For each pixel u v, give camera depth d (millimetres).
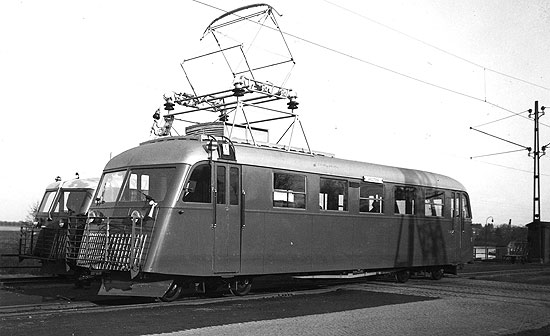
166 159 12828
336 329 9398
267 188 14250
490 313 11672
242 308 11688
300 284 17766
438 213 20312
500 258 38500
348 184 16719
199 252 12625
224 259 13117
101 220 13008
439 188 20438
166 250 12039
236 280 13977
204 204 12820
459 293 15328
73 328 8961
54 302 12320
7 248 30719
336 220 16188
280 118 16250
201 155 12922
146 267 11781
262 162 14203
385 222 17953
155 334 8555
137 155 13445
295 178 15078
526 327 10250
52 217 17766
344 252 16375
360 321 10227
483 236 52031
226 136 14789
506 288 17109
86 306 11633
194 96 15945
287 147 15812
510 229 52062
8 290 14867
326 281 18922
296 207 15055
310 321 10070
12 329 8812
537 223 37125
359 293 14914
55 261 16266
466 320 10719
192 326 9367
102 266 12414
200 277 13047
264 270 14008
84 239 13211
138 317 10203
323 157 16312
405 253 18609
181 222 12352
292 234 14820
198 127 15430
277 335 8734
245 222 13633
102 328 9008
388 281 19438
